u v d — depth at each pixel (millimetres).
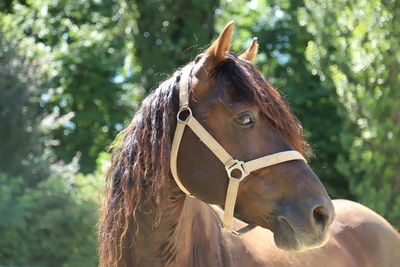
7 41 10852
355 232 4141
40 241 8570
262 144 2742
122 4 14586
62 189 9156
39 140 10461
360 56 7520
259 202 2748
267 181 2732
